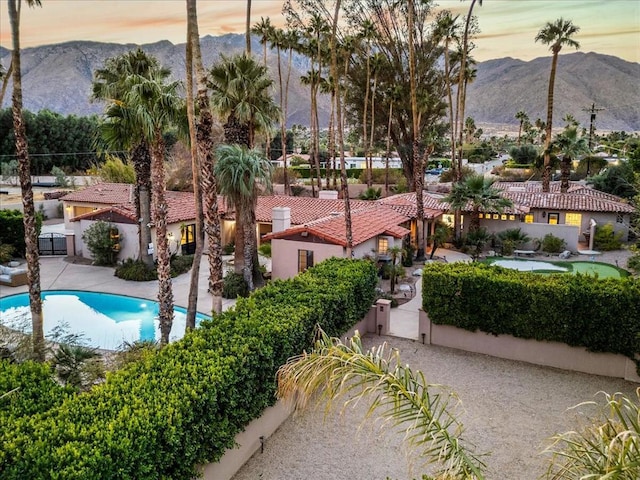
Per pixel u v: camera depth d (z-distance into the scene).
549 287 11.30
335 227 20.80
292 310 9.58
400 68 42.50
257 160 18.78
